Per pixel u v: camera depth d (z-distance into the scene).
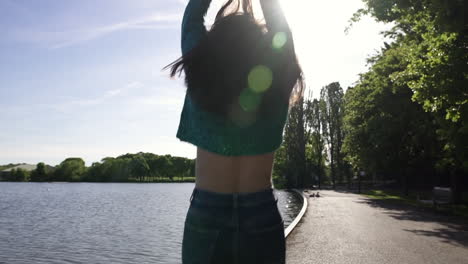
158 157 192.12
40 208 45.50
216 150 1.27
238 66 1.21
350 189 61.94
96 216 34.28
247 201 1.31
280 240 1.36
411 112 28.84
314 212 17.52
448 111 12.94
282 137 1.35
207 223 1.31
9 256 16.09
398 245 8.59
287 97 1.33
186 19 1.36
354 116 37.44
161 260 14.90
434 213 17.78
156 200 61.00
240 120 1.24
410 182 50.94
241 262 1.29
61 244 18.97
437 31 12.23
